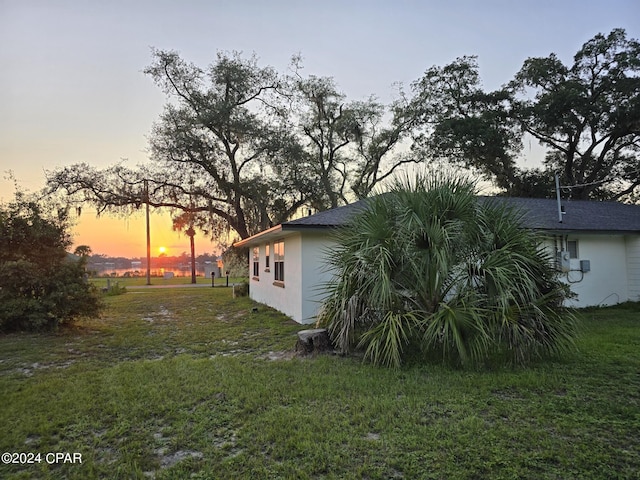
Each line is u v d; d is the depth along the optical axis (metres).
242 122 20.67
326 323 5.86
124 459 2.76
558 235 10.10
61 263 8.44
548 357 5.03
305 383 4.26
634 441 2.88
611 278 10.82
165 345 6.58
